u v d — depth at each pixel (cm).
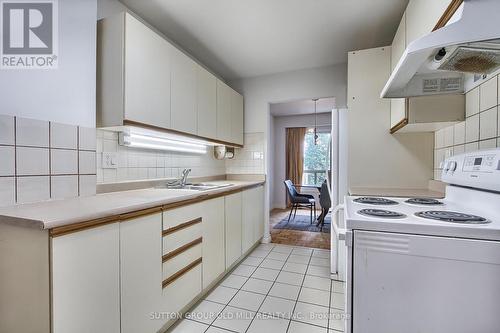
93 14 160
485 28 87
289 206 626
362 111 223
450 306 83
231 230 239
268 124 344
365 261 92
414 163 213
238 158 352
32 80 132
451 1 97
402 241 88
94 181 162
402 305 88
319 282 221
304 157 644
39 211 108
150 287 138
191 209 175
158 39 183
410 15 158
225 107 292
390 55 214
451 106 160
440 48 102
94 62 160
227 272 239
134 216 127
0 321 110
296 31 235
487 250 80
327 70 313
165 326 155
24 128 127
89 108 158
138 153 207
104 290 112
